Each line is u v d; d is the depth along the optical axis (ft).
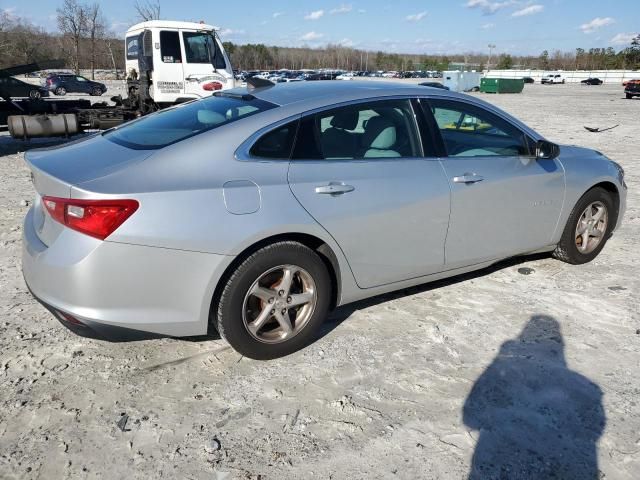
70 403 8.92
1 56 120.78
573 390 9.41
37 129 35.32
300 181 9.70
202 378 9.65
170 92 36.01
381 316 12.00
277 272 9.78
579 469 7.66
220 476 7.47
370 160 10.66
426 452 7.95
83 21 145.89
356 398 9.14
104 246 8.30
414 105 11.55
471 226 12.04
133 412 8.73
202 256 8.80
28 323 11.50
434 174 11.32
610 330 11.50
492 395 9.26
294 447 8.02
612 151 37.55
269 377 9.69
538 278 14.20
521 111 79.66
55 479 7.37
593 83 249.34
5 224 18.53
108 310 8.55
